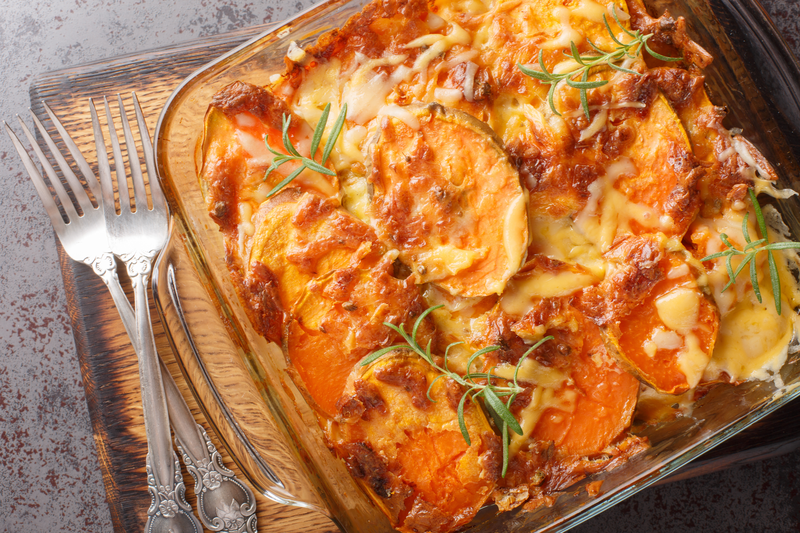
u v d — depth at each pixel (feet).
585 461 1.46
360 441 1.44
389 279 1.42
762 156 1.45
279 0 1.76
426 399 1.42
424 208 1.41
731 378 1.46
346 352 1.43
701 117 1.44
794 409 1.60
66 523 1.72
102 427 1.62
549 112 1.42
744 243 1.44
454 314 1.44
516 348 1.42
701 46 1.53
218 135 1.46
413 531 1.45
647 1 1.52
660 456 1.48
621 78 1.42
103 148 1.58
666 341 1.42
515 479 1.46
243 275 1.47
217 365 1.52
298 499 1.50
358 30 1.45
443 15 1.46
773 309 1.46
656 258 1.40
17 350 1.74
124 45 1.76
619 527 1.68
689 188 1.41
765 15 1.54
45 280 1.74
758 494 1.67
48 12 1.76
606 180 1.42
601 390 1.45
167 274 1.52
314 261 1.44
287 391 1.51
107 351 1.62
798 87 1.55
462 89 1.43
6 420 1.73
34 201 1.74
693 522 1.67
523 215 1.39
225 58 1.49
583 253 1.42
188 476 1.57
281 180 1.45
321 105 1.46
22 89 1.76
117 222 1.58
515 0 1.46
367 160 1.43
